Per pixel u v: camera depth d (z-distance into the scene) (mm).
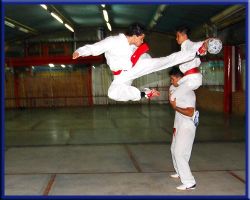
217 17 13766
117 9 16297
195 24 17047
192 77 5055
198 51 4359
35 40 21141
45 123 12914
